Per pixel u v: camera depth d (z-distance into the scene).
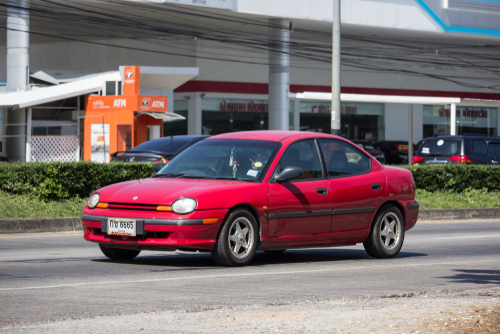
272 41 45.06
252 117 52.16
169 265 8.52
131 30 48.00
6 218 13.20
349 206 9.26
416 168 20.62
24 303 6.02
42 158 31.80
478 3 51.88
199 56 49.91
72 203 15.03
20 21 38.97
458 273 8.35
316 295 6.56
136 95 30.47
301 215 8.72
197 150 9.27
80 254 9.75
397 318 5.47
